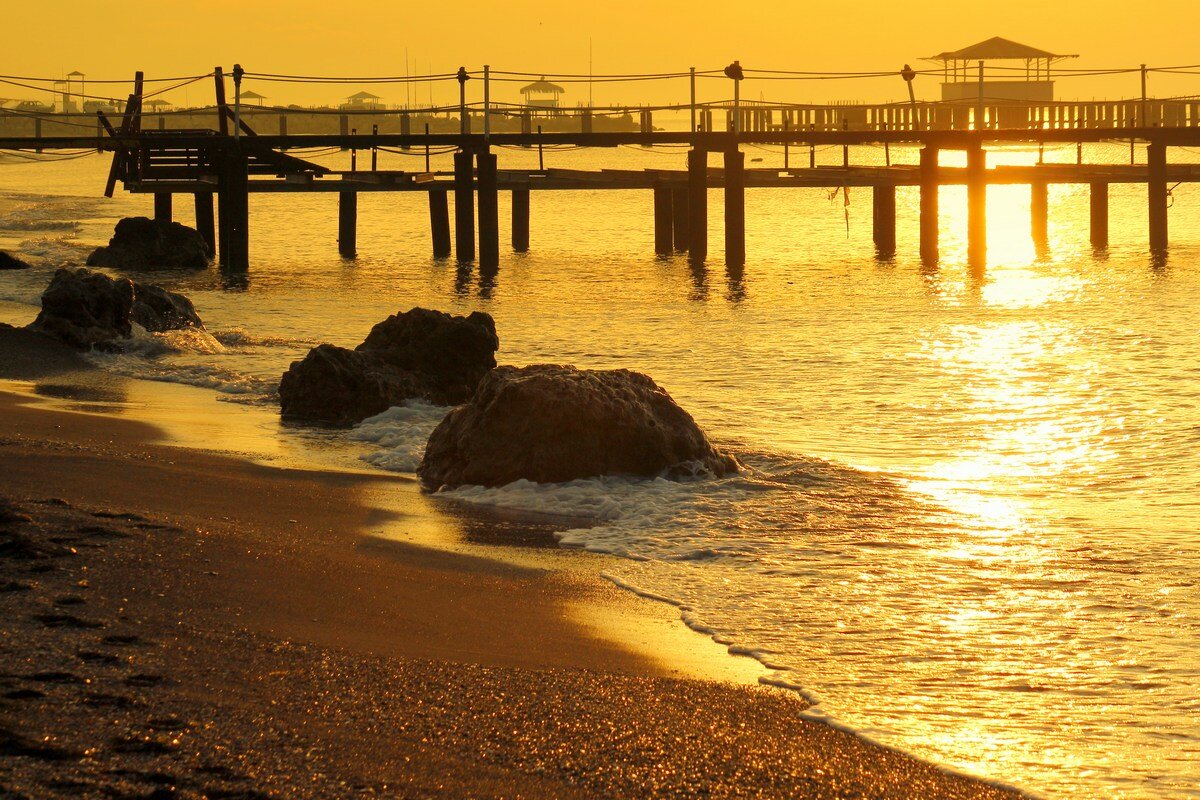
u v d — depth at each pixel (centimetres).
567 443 1598
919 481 1655
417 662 932
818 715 885
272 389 2264
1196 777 807
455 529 1385
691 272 4669
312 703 834
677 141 4647
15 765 707
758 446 1864
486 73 4619
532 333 3175
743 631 1068
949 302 3750
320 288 4191
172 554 1156
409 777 741
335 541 1294
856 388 2397
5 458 1525
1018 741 857
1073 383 2422
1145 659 1013
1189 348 2806
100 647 895
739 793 755
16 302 3431
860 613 1122
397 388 2066
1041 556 1304
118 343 2612
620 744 810
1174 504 1535
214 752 746
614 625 1074
